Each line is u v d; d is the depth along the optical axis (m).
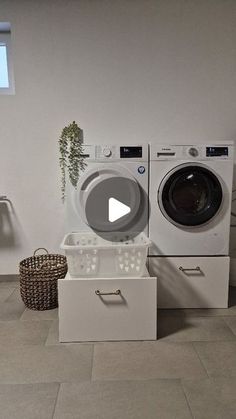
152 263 2.11
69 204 2.10
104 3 2.32
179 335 1.81
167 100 2.46
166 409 1.26
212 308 2.15
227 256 2.13
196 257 2.11
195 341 1.75
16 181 2.52
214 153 2.02
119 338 1.77
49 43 2.36
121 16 2.34
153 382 1.42
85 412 1.25
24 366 1.54
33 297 2.10
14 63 2.36
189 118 2.48
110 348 1.70
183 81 2.43
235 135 2.51
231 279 2.48
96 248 1.79
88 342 1.76
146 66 2.41
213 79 2.44
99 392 1.36
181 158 2.02
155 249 2.11
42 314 2.07
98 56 2.38
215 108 2.48
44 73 2.39
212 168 2.03
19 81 2.39
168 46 2.39
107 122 2.47
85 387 1.39
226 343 1.73
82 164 2.05
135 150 2.03
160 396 1.34
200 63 2.41
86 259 1.81
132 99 2.45
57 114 2.44
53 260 2.43
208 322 1.96
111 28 2.35
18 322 1.97
